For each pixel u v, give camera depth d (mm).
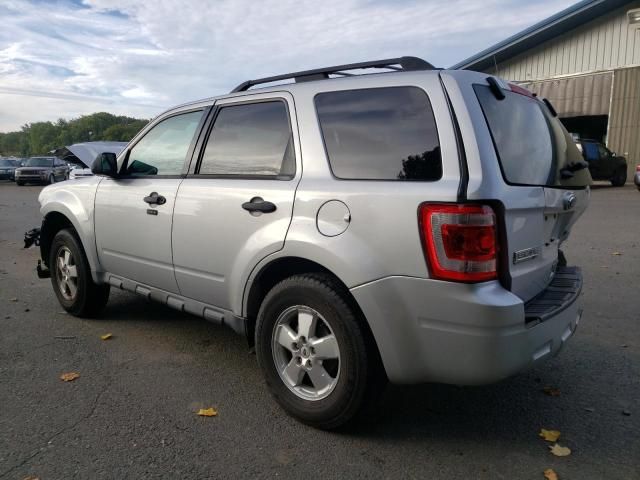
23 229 12109
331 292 2930
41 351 4309
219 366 4043
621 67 21078
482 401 3506
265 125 3510
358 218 2828
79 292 4973
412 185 2721
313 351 3072
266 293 3482
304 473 2715
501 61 23766
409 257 2662
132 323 5027
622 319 5020
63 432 3072
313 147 3193
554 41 22406
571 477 2693
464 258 2531
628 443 3000
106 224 4480
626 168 20703
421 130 2814
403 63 3139
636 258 7551
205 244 3609
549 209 3057
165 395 3553
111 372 3914
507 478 2689
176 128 4152
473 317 2539
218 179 3639
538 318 2715
